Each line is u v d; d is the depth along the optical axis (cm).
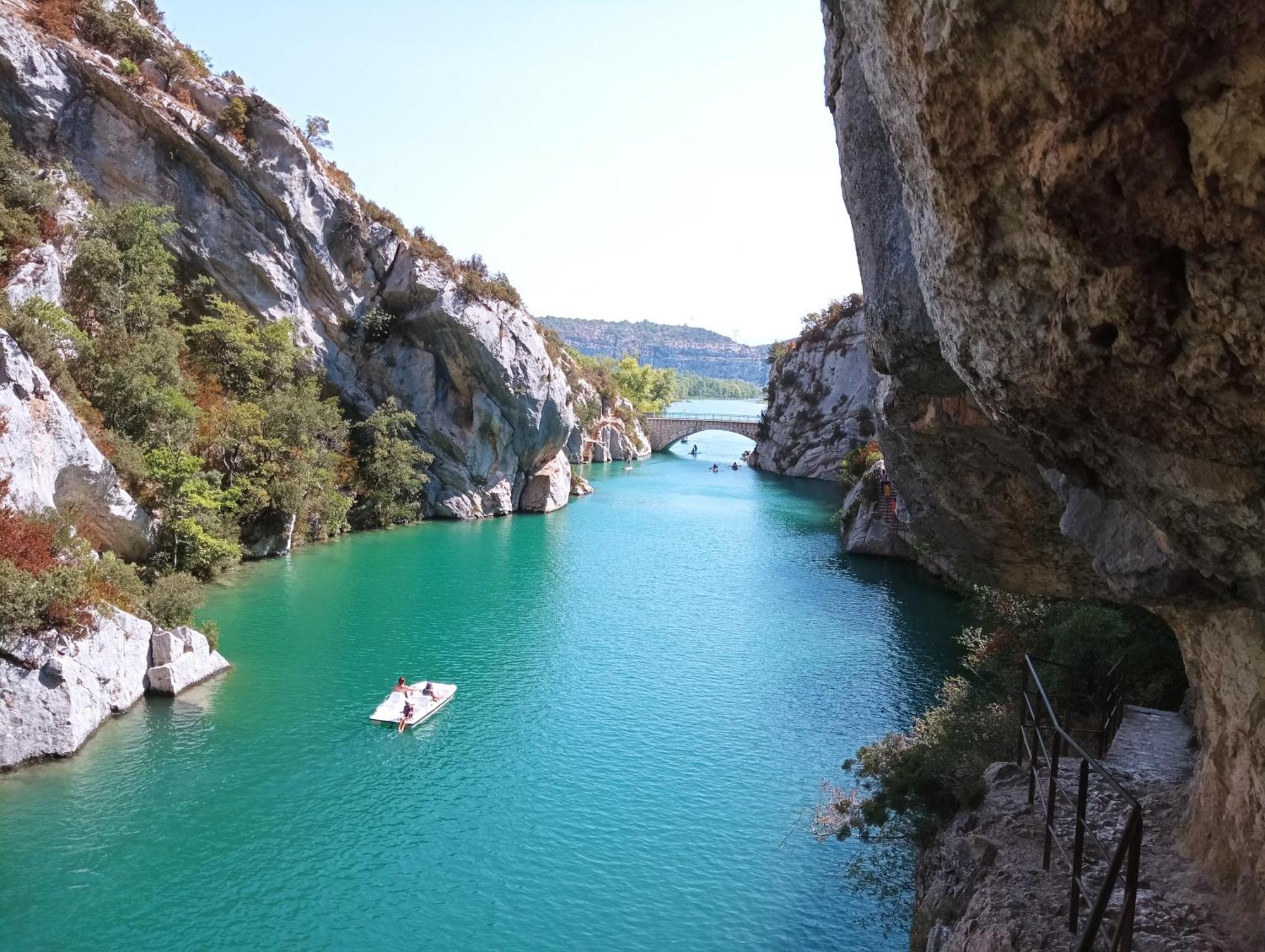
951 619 4338
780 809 2455
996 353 732
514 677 3400
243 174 5759
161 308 4800
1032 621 2773
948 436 1166
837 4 1092
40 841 2134
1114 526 888
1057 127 543
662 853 2228
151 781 2441
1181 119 489
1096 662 2264
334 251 6334
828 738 2925
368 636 3791
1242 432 582
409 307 6569
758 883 2108
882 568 5481
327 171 6469
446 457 6838
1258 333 516
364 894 2023
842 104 1092
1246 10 425
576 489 8625
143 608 3139
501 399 6844
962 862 1244
